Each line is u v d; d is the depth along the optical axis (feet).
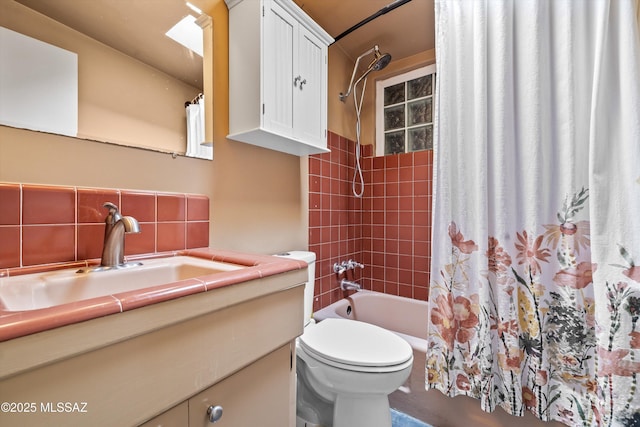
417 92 6.82
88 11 2.71
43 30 2.44
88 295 2.25
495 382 3.57
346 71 6.82
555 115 3.41
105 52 2.81
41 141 2.40
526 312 3.49
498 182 3.57
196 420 1.79
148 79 3.13
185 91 3.48
